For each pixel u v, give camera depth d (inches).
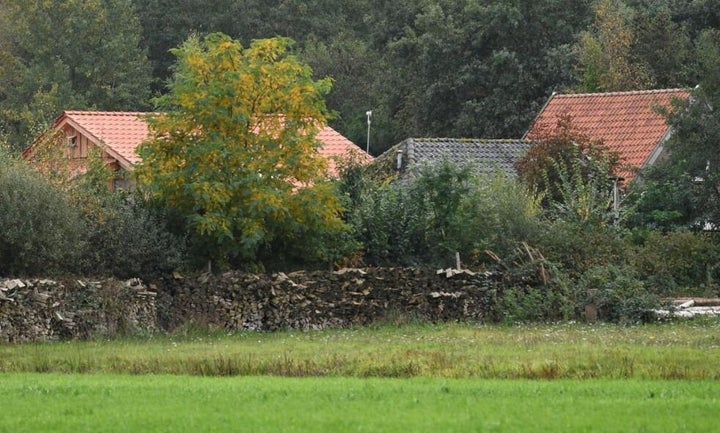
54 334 3390.7
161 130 3865.7
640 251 4498.0
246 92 3907.5
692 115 5123.0
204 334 3604.8
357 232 4256.9
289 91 3941.9
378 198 4362.7
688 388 2198.6
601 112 6673.2
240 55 3988.7
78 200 3725.4
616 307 3956.7
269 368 2573.8
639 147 6235.2
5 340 3277.6
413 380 2322.8
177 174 3794.3
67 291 3442.4
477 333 3540.8
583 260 4247.0
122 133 5876.0
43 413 1859.0
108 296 3506.4
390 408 1900.8
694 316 3993.6
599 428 1738.4
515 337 3376.0
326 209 3976.4
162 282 3752.5
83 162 5551.2
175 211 3882.9
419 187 4357.8
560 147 5388.8
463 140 6254.9
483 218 4328.3
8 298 3304.6
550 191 5315.0
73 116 5920.3
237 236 3873.0
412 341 3284.9
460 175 4355.3
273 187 3897.6
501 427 1733.5
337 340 3376.0
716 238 4972.9
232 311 3774.6
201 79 3902.6
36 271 3577.8
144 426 1744.6
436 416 1822.1
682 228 4859.7
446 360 2684.5
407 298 4025.6
